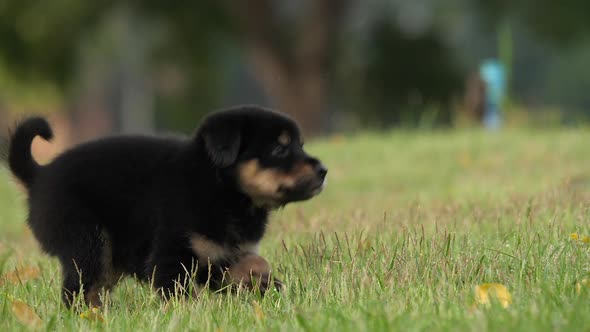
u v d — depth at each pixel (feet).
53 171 29.14
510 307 21.54
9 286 29.48
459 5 151.02
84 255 27.78
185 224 27.04
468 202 39.81
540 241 28.25
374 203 48.44
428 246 28.19
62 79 138.31
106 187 28.27
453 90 144.15
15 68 135.95
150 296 26.37
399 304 22.74
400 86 145.28
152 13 137.90
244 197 27.86
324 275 26.73
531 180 50.98
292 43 142.10
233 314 24.08
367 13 162.61
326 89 143.13
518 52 250.78
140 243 27.94
